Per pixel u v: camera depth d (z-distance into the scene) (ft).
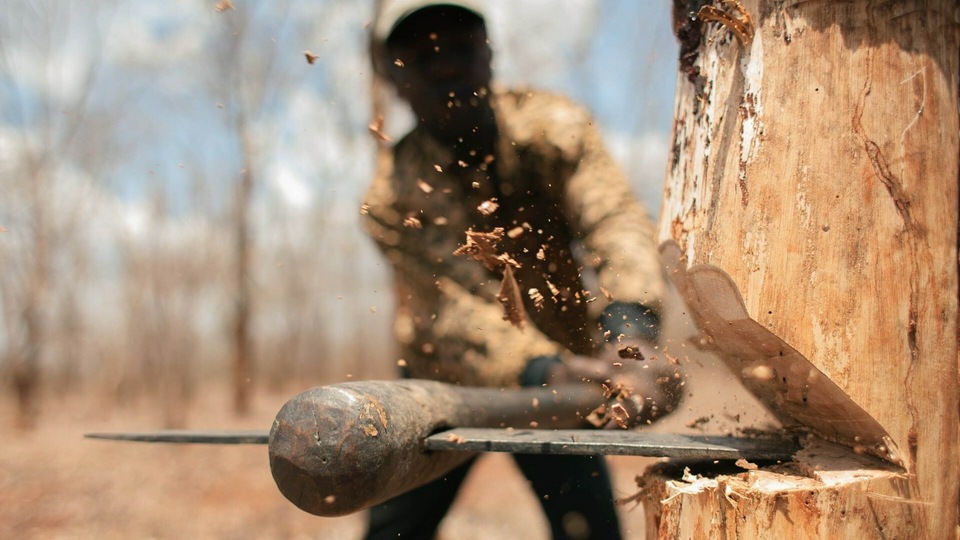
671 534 4.19
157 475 20.27
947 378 4.04
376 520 8.16
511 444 4.19
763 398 4.57
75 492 18.02
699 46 4.48
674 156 4.63
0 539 14.11
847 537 3.81
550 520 7.66
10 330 36.24
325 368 84.48
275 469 3.84
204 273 44.39
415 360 7.45
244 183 44.09
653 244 6.24
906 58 4.05
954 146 4.14
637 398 4.96
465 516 14.98
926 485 3.97
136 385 51.31
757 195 4.03
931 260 4.01
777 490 3.85
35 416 38.45
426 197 7.38
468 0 7.00
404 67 7.11
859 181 3.97
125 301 50.39
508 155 7.04
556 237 6.98
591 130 7.14
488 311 6.67
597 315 6.60
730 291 4.08
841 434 4.22
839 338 3.94
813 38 4.04
